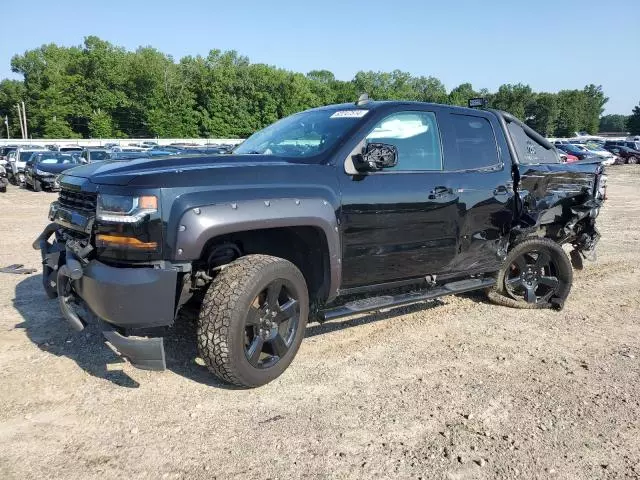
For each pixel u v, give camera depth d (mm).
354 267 4012
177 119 85938
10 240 9117
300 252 4047
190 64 86875
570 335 4871
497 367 4137
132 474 2756
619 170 35938
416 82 123625
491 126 5152
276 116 90562
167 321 3244
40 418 3242
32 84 90375
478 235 4816
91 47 91562
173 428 3170
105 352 4176
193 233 3168
